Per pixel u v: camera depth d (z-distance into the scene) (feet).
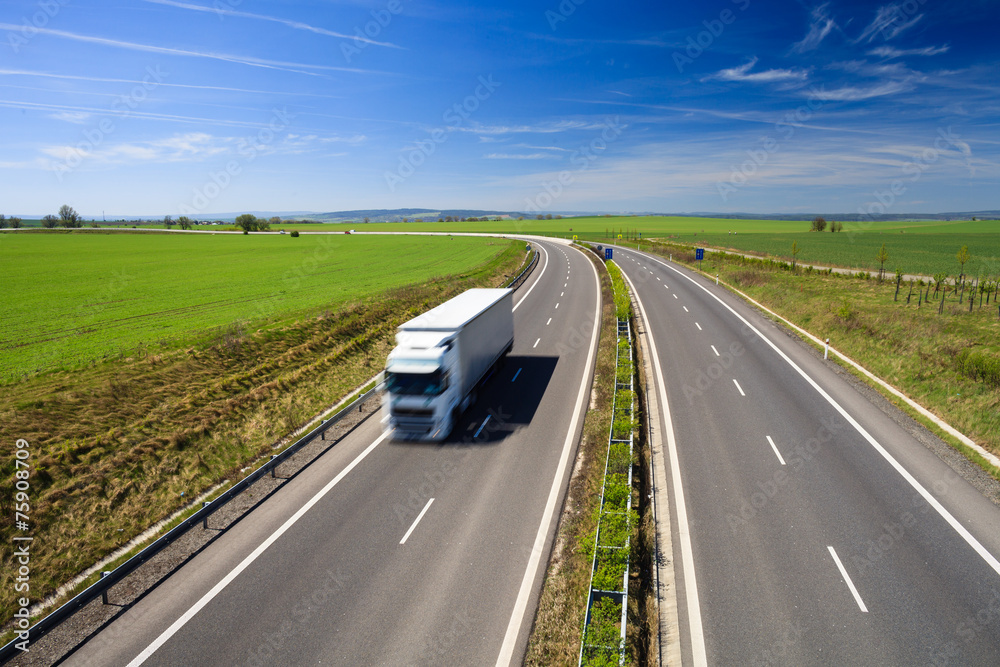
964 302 115.24
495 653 30.07
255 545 40.75
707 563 36.88
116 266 206.69
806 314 107.96
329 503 46.39
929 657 28.30
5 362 75.87
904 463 49.08
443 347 58.18
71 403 59.26
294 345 92.22
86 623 33.30
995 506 41.96
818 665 28.19
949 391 63.16
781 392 68.23
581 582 35.42
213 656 30.37
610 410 64.49
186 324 102.83
